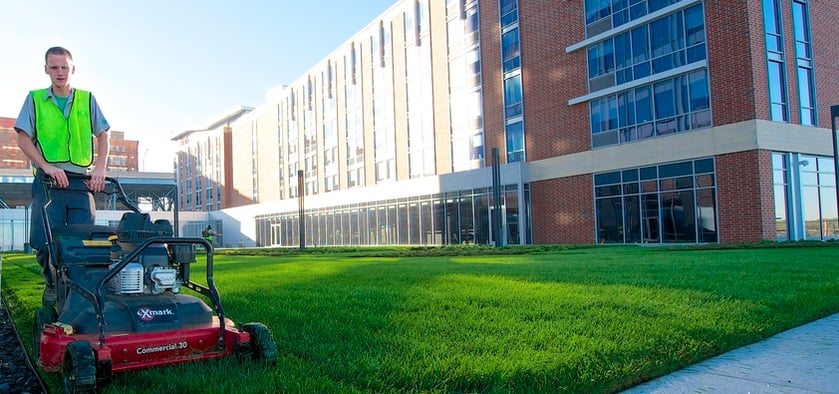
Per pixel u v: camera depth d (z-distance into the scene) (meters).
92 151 4.93
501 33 31.20
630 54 24.64
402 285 8.33
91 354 3.27
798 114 21.58
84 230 4.38
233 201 69.25
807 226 21.44
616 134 25.20
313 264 14.57
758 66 20.58
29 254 32.34
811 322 5.71
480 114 32.59
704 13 21.88
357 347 4.42
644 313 5.58
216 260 19.09
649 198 23.73
